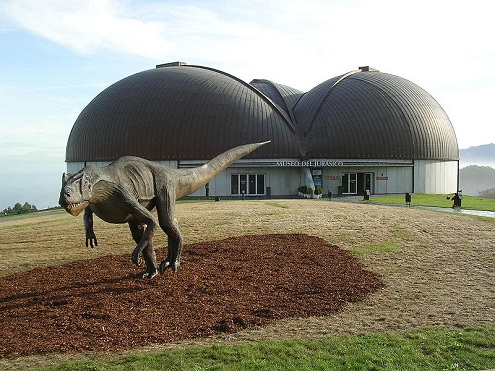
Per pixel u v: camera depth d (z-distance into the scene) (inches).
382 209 1186.0
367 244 744.3
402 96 2351.1
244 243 737.0
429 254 687.1
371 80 2425.0
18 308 436.8
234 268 585.6
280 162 2116.1
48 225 1007.6
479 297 486.9
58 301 452.8
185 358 322.3
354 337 367.2
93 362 315.9
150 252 529.3
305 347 346.3
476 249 720.3
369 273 578.2
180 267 585.6
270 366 309.6
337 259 643.5
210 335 373.4
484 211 1282.0
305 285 519.8
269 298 473.1
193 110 2137.1
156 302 451.5
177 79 2277.3
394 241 768.9
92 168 432.1
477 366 317.1
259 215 1039.0
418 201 1679.4
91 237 460.8
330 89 2373.3
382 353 334.3
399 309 446.9
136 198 470.0
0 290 506.6
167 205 498.9
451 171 2445.9
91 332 374.0
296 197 2076.8
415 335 370.9
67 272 583.8
